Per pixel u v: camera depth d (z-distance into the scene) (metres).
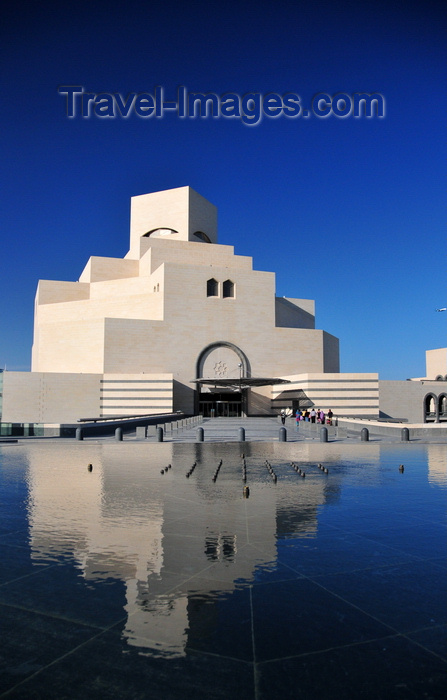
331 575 7.05
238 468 18.23
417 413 59.91
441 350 89.50
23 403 52.38
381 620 5.69
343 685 4.45
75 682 4.48
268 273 63.00
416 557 7.84
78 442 30.06
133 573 7.11
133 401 54.22
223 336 60.31
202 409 61.84
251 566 7.40
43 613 5.84
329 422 44.28
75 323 58.47
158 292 60.31
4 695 4.28
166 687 4.41
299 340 63.09
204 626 5.53
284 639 5.25
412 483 14.91
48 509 11.09
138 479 15.50
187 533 9.14
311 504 11.73
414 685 4.46
